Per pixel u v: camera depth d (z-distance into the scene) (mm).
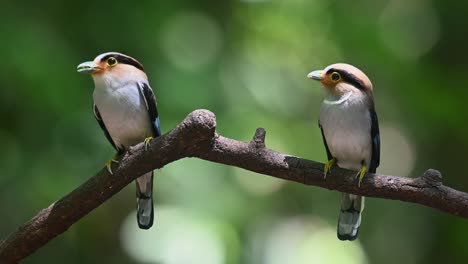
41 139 11844
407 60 14859
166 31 12648
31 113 11742
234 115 12711
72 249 13852
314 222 16641
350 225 8102
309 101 15641
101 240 13945
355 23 14797
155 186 12492
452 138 15211
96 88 8609
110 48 12195
